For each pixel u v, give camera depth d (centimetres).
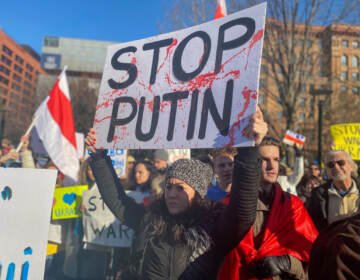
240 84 140
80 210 304
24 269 118
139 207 184
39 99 2927
